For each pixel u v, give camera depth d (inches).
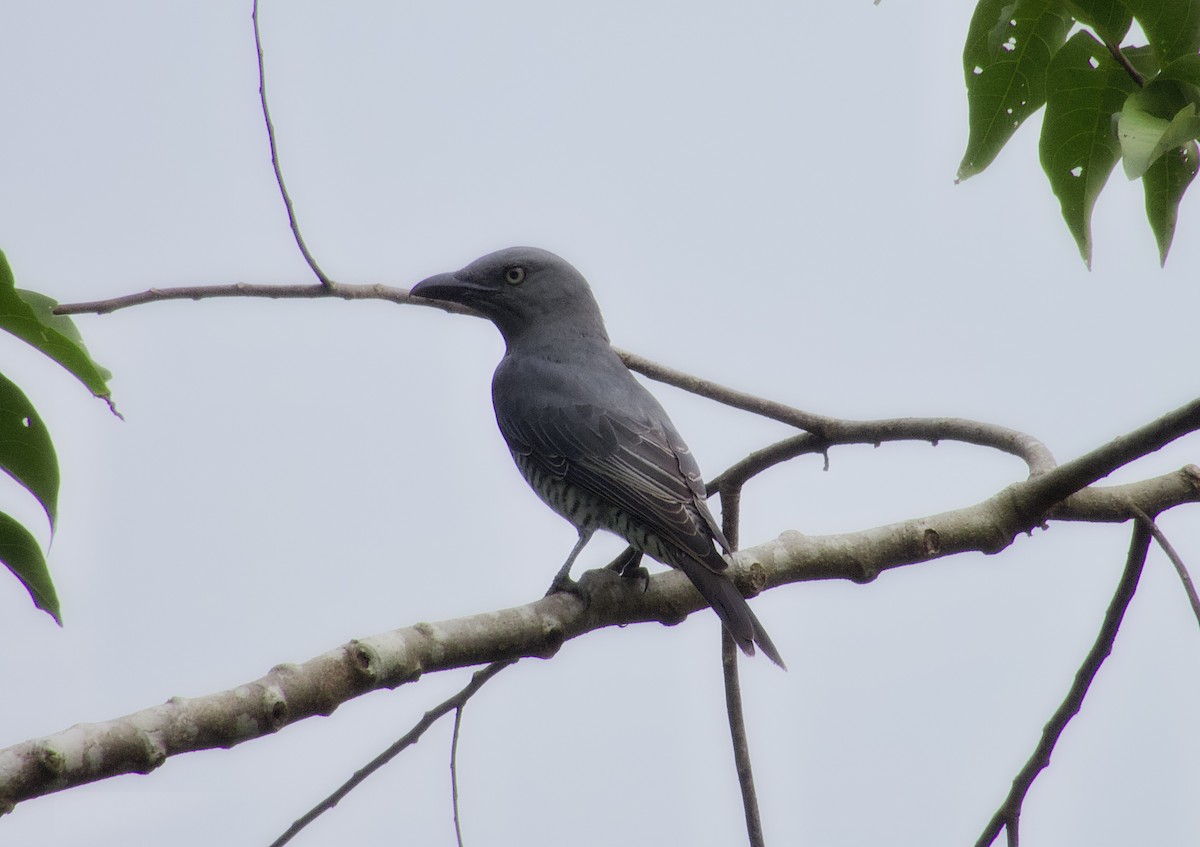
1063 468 405.1
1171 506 432.1
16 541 316.2
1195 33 333.4
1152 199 366.6
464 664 359.6
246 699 308.5
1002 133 384.8
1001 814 378.6
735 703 445.7
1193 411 373.7
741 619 404.8
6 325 322.3
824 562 418.0
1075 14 340.2
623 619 420.2
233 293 464.4
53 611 323.3
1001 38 354.9
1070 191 377.4
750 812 436.5
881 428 481.4
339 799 385.1
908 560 417.7
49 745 282.2
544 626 375.6
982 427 466.3
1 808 276.4
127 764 292.2
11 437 314.0
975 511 417.7
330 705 323.3
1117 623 376.5
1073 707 377.1
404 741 394.0
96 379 335.9
